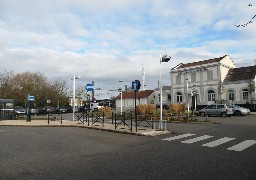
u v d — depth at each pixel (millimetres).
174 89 52562
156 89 58719
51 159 8688
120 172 6883
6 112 29391
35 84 56469
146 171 6949
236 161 8023
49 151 10172
